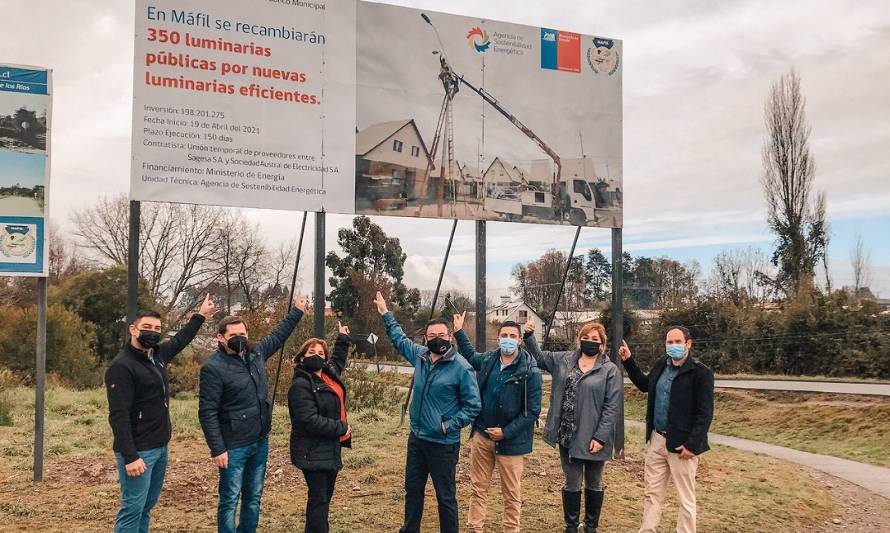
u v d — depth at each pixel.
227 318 5.82
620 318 11.39
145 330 5.38
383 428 13.08
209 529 6.91
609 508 8.40
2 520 6.95
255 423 5.84
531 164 10.75
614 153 11.34
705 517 8.47
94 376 23.28
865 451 17.62
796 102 43.03
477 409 6.10
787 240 43.06
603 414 6.68
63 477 8.72
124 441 5.21
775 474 11.92
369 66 9.68
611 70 11.36
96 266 32.97
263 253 35.09
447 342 6.19
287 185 9.16
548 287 57.09
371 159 9.65
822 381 30.16
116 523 5.33
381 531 7.09
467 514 7.79
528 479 9.53
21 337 22.36
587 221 11.15
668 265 61.84
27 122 8.51
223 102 8.84
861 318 31.81
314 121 9.31
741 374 35.44
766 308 38.06
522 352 6.52
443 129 10.16
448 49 10.23
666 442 6.59
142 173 8.44
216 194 8.77
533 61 10.81
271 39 9.10
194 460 9.89
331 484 5.97
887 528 9.11
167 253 33.19
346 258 50.56
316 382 5.91
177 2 8.64
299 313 6.49
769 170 43.69
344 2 9.53
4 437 10.93
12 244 8.41
